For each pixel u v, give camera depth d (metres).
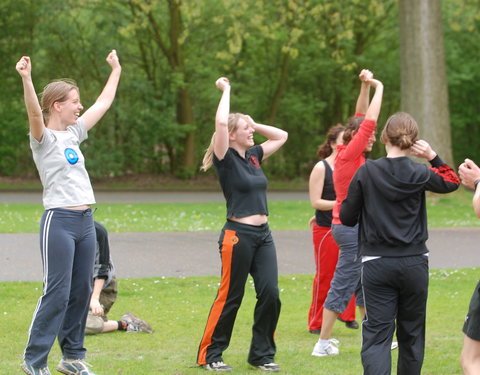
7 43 37.16
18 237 15.18
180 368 6.62
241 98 38.12
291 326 8.64
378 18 37.50
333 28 33.66
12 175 38.25
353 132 7.50
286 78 40.47
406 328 5.59
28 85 5.66
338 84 40.16
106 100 6.62
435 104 25.58
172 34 36.72
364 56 38.75
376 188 5.50
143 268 11.94
